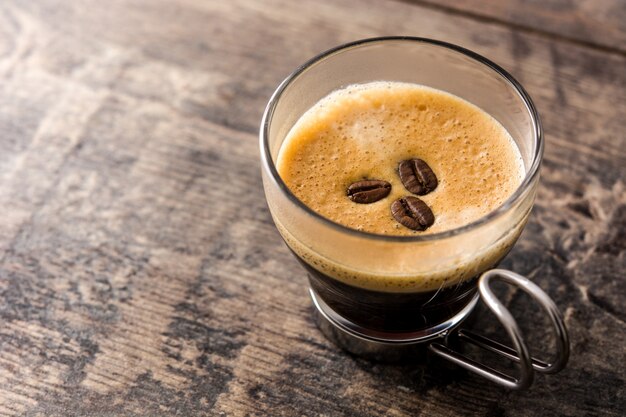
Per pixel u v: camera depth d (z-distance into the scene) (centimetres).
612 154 32
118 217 31
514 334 23
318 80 27
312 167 27
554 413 27
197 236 30
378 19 36
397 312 26
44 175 32
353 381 27
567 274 29
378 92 28
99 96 34
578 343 28
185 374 28
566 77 34
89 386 27
